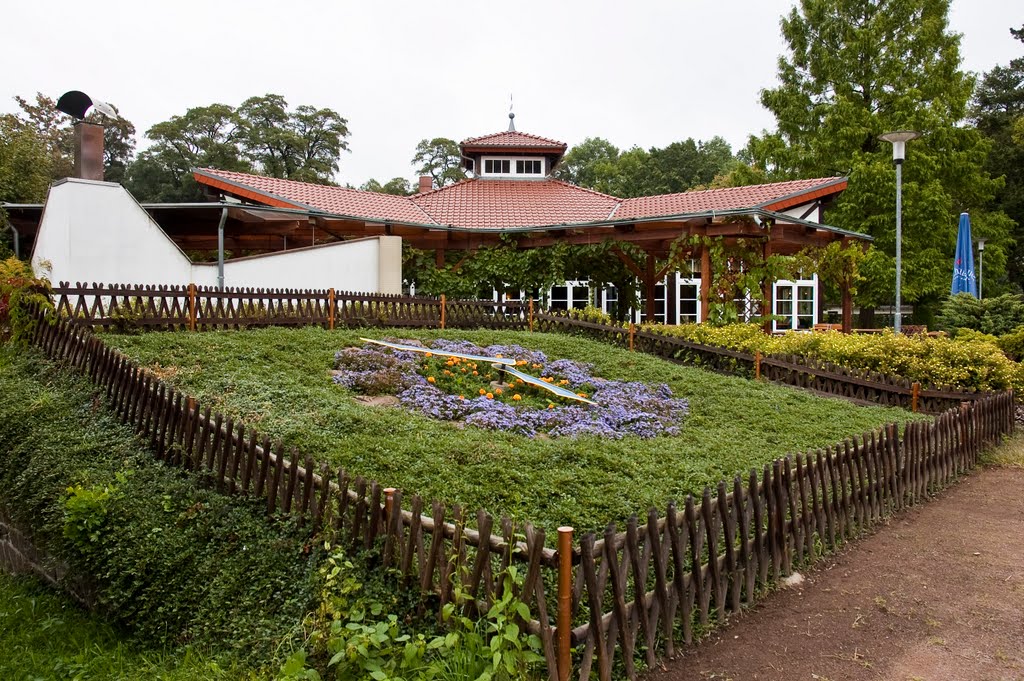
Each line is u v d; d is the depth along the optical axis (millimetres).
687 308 23344
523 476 5363
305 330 11031
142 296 10148
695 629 3979
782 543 4723
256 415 6516
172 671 3729
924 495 6996
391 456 5570
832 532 5371
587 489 5266
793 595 4613
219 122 43062
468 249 19078
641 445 7000
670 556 4219
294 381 7930
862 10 30516
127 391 6398
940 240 27938
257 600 3926
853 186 27734
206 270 13656
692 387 10453
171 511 4863
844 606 4465
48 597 5297
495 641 3012
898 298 14258
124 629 4473
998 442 9109
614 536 3363
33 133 29094
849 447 5742
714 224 15391
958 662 3783
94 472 5465
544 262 18438
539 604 3139
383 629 3232
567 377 10492
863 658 3812
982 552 5469
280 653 3465
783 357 11789
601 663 3248
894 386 10641
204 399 6938
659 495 5270
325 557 3963
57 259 12188
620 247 17250
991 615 4359
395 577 3727
